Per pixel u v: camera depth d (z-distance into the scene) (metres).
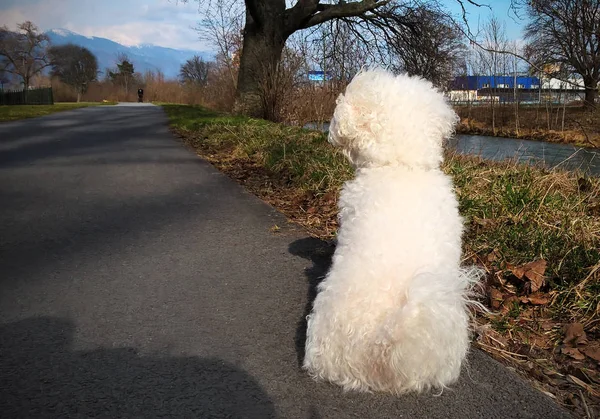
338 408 2.29
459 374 2.52
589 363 2.77
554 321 3.20
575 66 13.54
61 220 5.14
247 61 17.12
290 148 8.44
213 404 2.30
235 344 2.82
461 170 6.09
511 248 4.02
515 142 15.25
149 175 7.66
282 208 5.93
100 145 11.36
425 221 2.54
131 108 34.03
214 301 3.35
